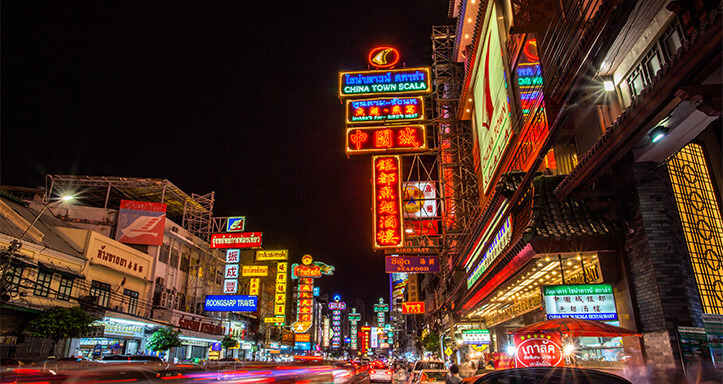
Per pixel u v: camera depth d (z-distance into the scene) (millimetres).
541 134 20000
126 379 14891
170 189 52875
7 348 27406
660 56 12469
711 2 10094
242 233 57531
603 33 12789
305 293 84438
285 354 85750
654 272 12148
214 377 18234
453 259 39125
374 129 30875
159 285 47562
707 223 13922
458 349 41750
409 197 37688
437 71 44844
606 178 14219
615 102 14492
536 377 6383
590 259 15078
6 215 30094
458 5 39625
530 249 14273
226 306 53375
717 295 12906
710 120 10641
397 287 162750
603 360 15797
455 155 40719
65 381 13289
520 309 26500
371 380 33312
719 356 9875
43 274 31266
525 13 19281
